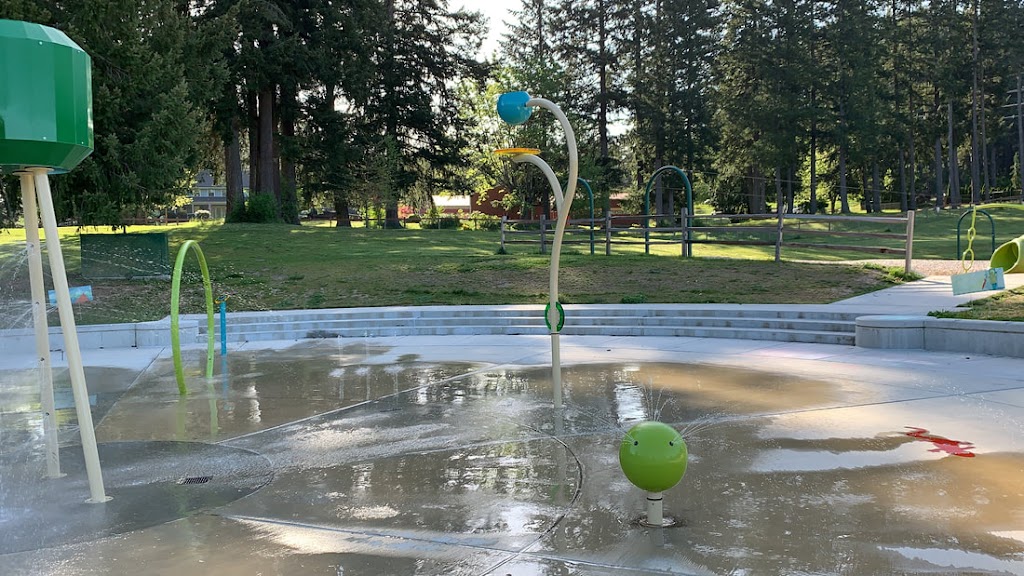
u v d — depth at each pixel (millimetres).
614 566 3939
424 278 18812
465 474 5609
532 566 3969
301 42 34438
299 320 14430
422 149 47031
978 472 5281
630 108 57344
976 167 60469
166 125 20000
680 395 8148
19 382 9930
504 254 23250
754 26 55281
